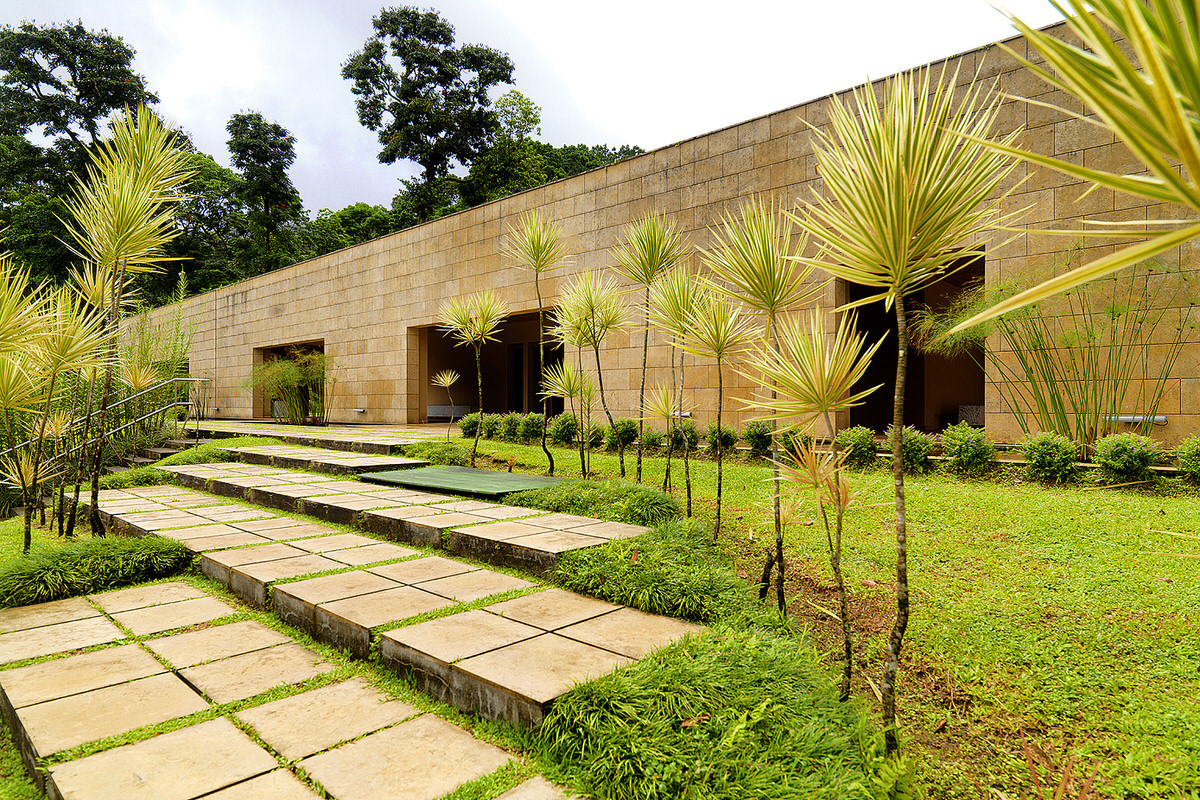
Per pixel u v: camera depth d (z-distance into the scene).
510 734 2.14
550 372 7.18
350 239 35.53
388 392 16.52
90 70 26.03
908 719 2.39
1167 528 4.14
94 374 5.12
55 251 24.12
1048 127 7.04
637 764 1.84
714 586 3.15
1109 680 2.50
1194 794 1.87
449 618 2.92
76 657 2.78
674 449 8.56
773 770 1.81
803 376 2.28
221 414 22.61
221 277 28.23
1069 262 6.82
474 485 6.08
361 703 2.39
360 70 27.88
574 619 2.93
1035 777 1.73
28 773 2.08
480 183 27.62
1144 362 6.36
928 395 11.89
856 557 4.01
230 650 2.90
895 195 1.66
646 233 5.36
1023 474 6.01
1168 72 0.64
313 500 5.56
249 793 1.79
